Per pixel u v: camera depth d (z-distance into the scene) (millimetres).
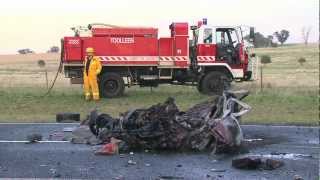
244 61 24922
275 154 9992
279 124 14352
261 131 12977
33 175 8125
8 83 32594
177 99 22141
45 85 30266
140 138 10164
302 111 17797
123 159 9492
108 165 8961
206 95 23844
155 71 24844
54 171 8430
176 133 10172
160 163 9148
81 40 24156
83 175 8148
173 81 25406
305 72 49719
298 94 22953
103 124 11195
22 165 8914
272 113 17312
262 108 18578
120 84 23766
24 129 13414
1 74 51062
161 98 22750
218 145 9891
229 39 24969
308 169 8633
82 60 24141
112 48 24234
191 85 25469
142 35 24375
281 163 8883
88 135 11406
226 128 9969
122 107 19734
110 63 24172
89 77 22203
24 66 79312
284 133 12648
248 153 10094
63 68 24250
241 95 10844
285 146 10891
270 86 27406
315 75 44125
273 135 12328
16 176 8047
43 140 11578
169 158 9602
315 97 21594
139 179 7910
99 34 24219
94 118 11234
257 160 8734
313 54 91562
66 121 15172
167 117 10258
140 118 10359
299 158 9609
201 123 10383
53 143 11180
